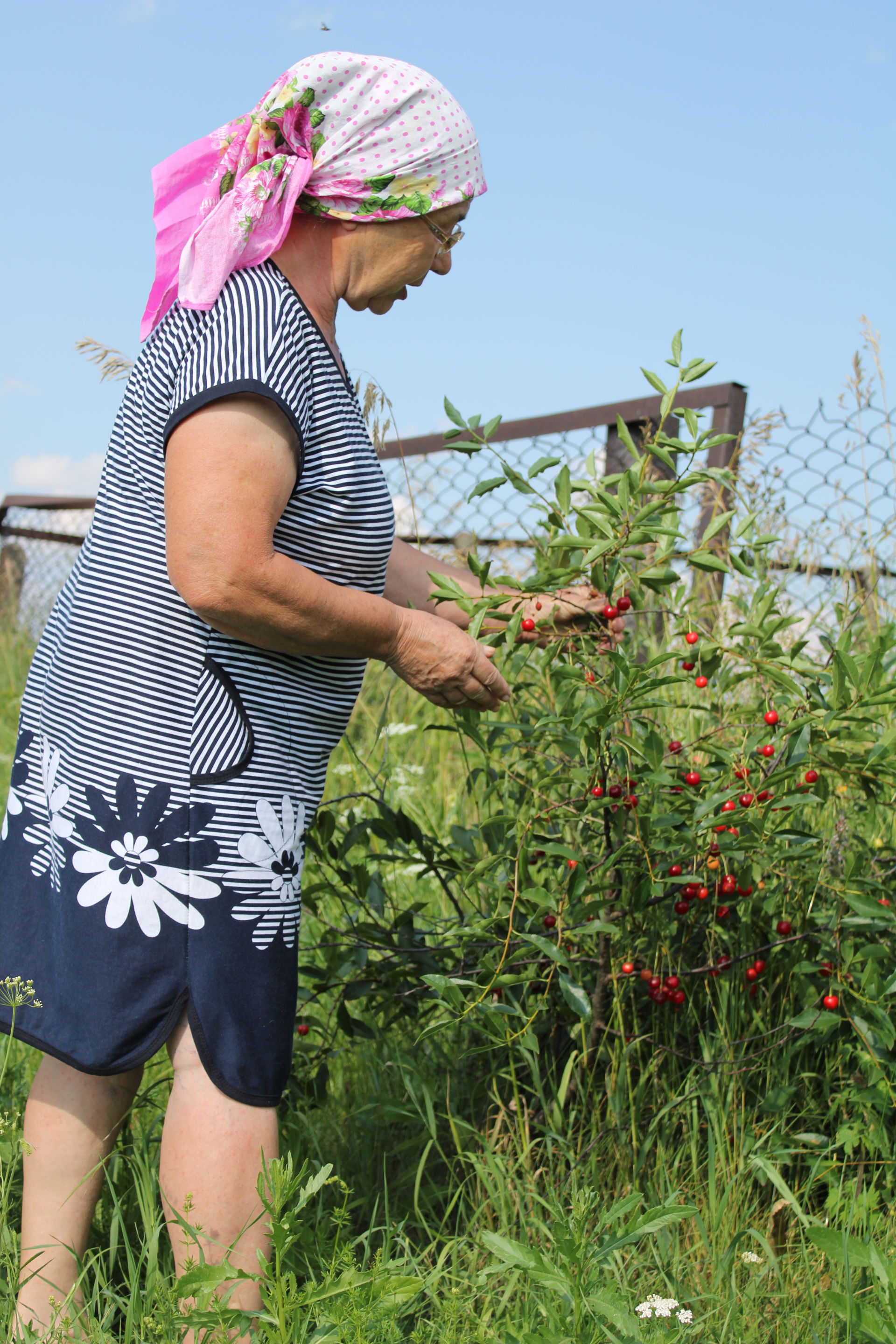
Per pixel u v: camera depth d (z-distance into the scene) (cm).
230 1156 133
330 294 146
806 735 159
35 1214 145
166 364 134
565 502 162
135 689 135
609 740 167
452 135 143
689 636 166
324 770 151
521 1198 169
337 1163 189
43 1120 145
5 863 146
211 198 142
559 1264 142
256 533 126
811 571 278
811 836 170
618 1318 112
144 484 137
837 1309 121
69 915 135
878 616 262
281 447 129
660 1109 187
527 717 189
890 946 179
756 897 193
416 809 287
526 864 171
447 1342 123
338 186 139
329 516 139
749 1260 151
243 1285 132
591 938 192
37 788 145
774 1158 173
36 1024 137
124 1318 152
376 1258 125
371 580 149
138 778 134
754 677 172
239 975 135
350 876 195
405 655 148
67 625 141
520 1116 184
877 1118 170
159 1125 187
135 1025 133
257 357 128
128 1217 167
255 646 138
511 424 412
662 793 172
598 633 172
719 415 349
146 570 135
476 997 164
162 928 133
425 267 150
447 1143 197
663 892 179
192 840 134
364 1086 211
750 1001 198
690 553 157
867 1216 156
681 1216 121
